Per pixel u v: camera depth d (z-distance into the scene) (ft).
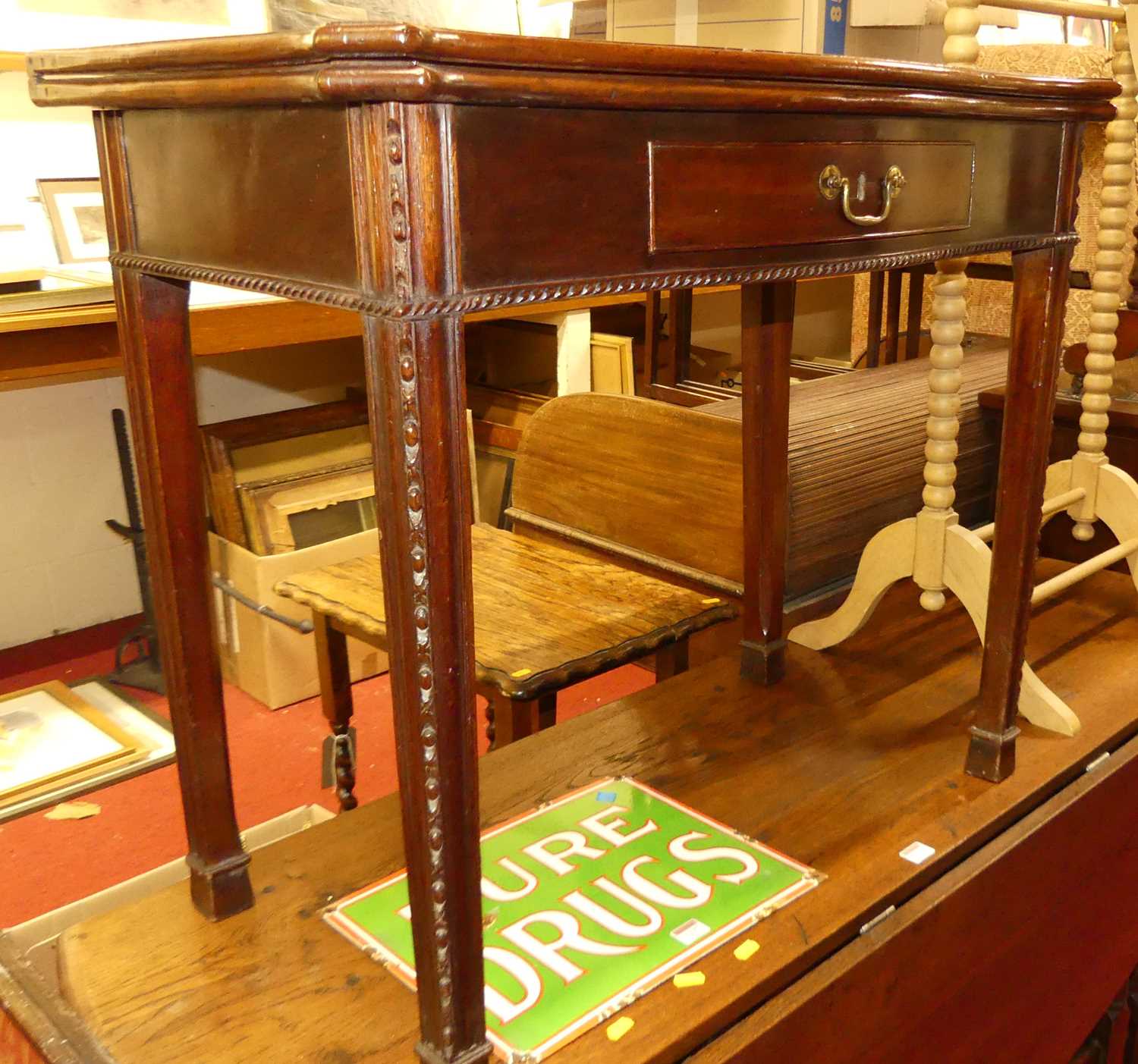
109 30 7.92
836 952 3.56
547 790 4.38
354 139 2.31
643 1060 3.03
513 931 3.54
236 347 6.94
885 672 5.38
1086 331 8.16
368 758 7.01
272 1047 3.09
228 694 7.91
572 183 2.56
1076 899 4.61
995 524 4.27
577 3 7.66
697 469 6.42
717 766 4.54
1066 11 5.01
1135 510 5.80
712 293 11.74
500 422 9.70
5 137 7.75
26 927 4.31
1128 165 5.47
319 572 5.87
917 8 5.51
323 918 3.64
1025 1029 4.48
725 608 5.49
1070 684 5.19
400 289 2.33
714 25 5.83
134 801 6.55
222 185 2.75
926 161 3.44
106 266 8.01
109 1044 3.11
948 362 4.64
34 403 8.55
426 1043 2.92
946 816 4.16
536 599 5.59
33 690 7.59
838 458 6.49
